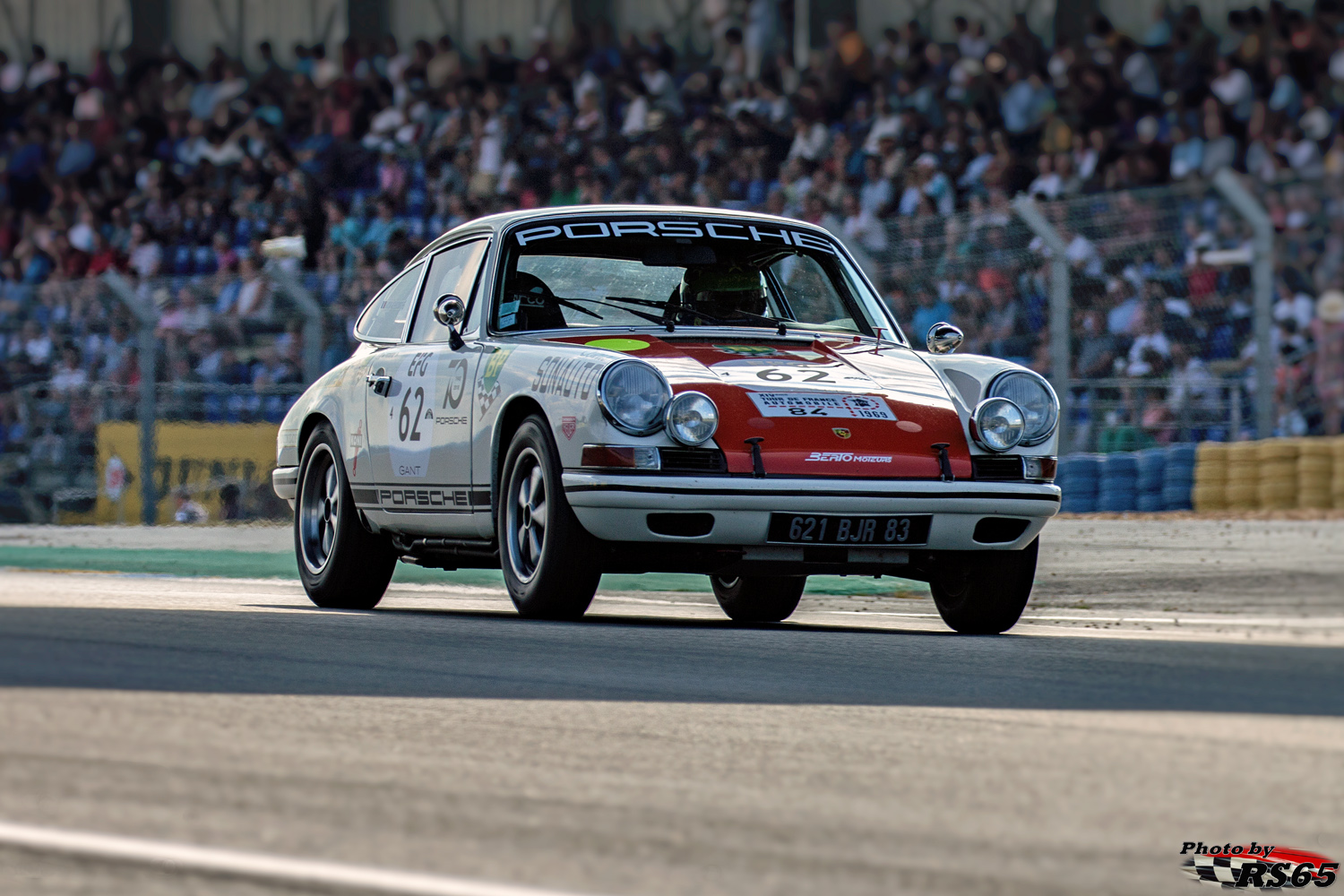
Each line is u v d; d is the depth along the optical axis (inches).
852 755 328.8
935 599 764.0
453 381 778.2
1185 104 2438.5
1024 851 232.4
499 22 3075.8
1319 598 899.4
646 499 664.4
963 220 1524.4
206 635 577.3
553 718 381.7
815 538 679.7
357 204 2623.0
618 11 2967.5
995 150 2303.2
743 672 491.2
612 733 357.7
